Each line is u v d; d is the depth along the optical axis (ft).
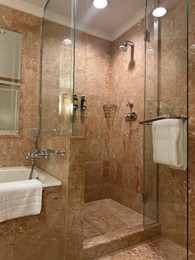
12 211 3.84
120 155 8.21
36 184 4.19
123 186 7.98
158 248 5.36
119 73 8.42
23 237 3.99
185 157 4.56
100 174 8.61
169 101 5.51
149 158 6.06
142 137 7.13
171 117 4.84
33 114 7.04
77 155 4.54
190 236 5.05
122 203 7.99
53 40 6.42
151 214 5.88
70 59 5.35
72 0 5.24
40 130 6.90
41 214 4.25
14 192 3.89
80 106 7.77
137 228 5.82
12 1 6.58
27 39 6.96
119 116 8.36
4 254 3.78
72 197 4.45
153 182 5.92
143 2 6.64
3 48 6.63
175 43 5.30
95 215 6.88
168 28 5.53
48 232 4.31
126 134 7.92
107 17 7.55
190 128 5.14
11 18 6.67
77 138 4.56
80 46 6.42
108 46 8.79
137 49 7.48
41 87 7.14
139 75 7.37
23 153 6.86
